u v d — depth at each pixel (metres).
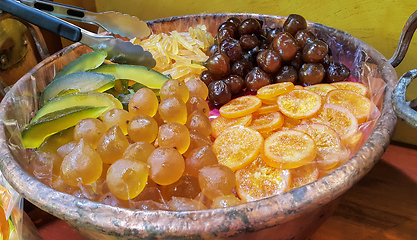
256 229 0.33
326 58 0.60
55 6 0.58
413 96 0.75
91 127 0.42
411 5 0.68
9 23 0.62
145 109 0.45
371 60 0.59
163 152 0.37
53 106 0.47
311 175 0.42
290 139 0.44
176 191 0.39
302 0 0.78
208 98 0.58
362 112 0.51
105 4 1.11
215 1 0.91
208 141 0.44
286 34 0.57
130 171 0.36
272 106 0.52
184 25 0.81
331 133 0.45
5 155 0.42
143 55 0.59
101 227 0.33
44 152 0.45
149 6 1.03
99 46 0.55
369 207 0.56
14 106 0.52
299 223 0.38
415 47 0.71
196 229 0.33
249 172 0.43
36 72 0.58
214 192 0.37
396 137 0.75
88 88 0.51
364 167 0.37
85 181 0.38
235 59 0.60
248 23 0.63
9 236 0.48
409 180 0.61
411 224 0.53
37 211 0.58
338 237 0.52
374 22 0.73
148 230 0.33
